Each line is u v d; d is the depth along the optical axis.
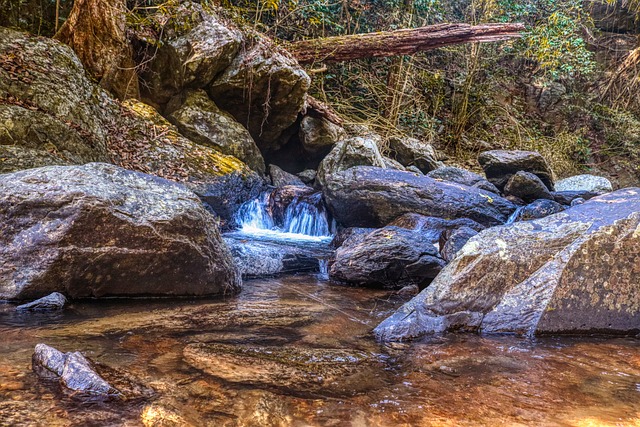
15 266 3.15
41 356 2.09
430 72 13.24
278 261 5.00
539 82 15.13
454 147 13.06
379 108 12.02
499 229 3.31
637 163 14.64
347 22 11.53
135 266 3.42
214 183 6.30
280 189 7.70
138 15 7.40
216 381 2.07
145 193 3.62
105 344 2.48
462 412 1.90
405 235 4.92
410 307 3.09
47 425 1.61
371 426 1.75
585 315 3.04
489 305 3.08
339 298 3.98
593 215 3.23
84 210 3.22
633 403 2.04
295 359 2.40
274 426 1.72
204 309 3.36
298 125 9.12
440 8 12.70
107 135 6.03
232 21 8.17
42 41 5.74
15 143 4.64
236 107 8.16
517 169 9.30
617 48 15.68
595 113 15.17
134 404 1.80
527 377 2.30
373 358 2.50
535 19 14.27
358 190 6.70
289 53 8.53
